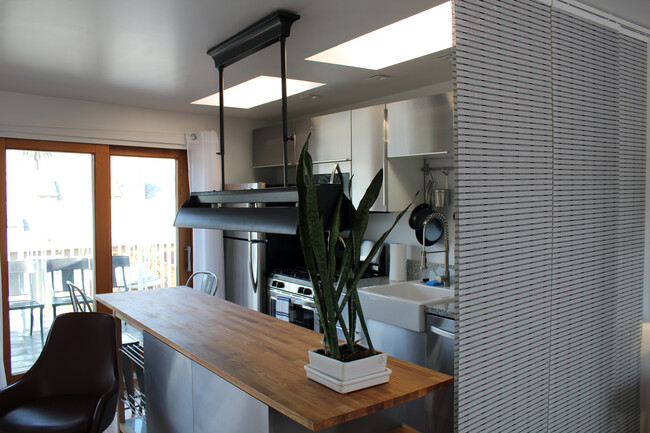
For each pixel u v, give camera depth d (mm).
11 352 4074
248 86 4223
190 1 2113
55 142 4180
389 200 3633
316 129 4227
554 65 1950
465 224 1622
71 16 2266
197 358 2135
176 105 4406
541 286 1916
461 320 1617
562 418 2027
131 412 3674
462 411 1618
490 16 1705
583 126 2084
